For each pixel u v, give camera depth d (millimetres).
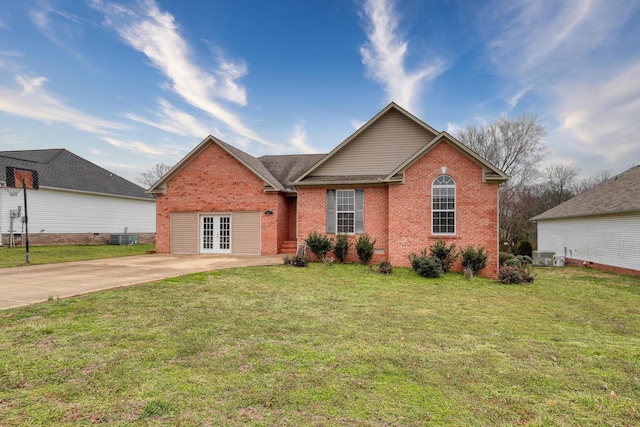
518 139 35906
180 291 8727
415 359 4785
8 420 3051
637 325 7086
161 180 19156
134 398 3498
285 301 8102
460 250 13680
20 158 26406
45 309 6711
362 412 3363
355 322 6578
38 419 3076
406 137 16297
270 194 18250
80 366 4227
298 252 16000
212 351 4852
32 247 21109
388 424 3172
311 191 16266
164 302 7562
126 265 13570
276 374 4168
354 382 4016
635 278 14398
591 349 5480
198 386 3797
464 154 13859
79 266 13242
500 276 12211
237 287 9508
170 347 4938
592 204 19312
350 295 9078
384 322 6645
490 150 37094
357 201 15836
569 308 8555
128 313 6621
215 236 18812
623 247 16109
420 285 10992
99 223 27078
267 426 3070
